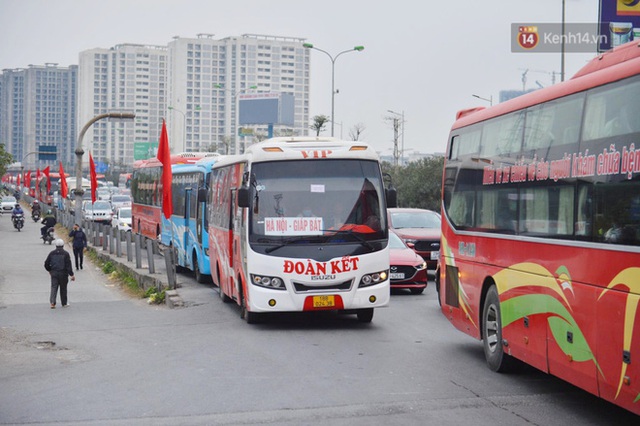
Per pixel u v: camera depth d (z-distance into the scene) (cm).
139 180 4066
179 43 16575
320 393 912
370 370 1048
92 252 3719
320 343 1274
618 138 705
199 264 2250
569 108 815
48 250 4062
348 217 1407
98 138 18912
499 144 1023
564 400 879
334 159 1434
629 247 673
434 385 955
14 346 1363
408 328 1430
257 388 944
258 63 16788
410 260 1923
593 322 739
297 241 1392
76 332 1530
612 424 775
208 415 817
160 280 2220
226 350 1221
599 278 728
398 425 770
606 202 721
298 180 1419
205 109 16750
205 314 1669
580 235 771
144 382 997
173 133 16725
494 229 1029
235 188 1620
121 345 1329
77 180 3888
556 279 828
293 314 1636
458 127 1216
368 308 1458
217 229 1886
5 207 7825
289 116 9669
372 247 1404
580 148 781
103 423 791
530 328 904
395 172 5259
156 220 3422
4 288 2561
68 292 2441
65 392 951
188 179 2508
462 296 1165
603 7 2002
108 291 2470
